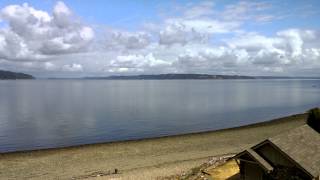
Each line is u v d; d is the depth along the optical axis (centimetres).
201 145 4928
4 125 6944
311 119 4612
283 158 2488
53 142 5462
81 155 4384
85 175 3572
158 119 7812
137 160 4131
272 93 17712
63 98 13688
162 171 3609
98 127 6744
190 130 6506
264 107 10500
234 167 3394
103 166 3900
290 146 2505
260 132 5947
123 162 4053
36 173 3681
